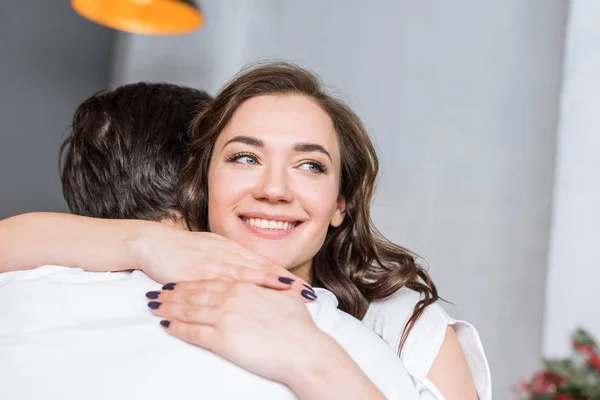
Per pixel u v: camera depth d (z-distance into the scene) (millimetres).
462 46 3314
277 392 910
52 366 904
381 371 958
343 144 1328
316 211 1204
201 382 895
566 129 2867
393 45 3572
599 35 2805
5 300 977
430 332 1226
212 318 909
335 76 3793
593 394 1772
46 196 4645
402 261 1412
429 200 3363
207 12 4363
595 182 2803
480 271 3172
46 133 4629
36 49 4559
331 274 1378
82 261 1111
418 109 3449
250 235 1197
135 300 986
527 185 3049
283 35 4051
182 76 4473
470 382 1210
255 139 1172
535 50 3051
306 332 910
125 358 906
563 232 2855
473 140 3242
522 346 2992
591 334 2768
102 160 1310
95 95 1375
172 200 1308
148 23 3182
